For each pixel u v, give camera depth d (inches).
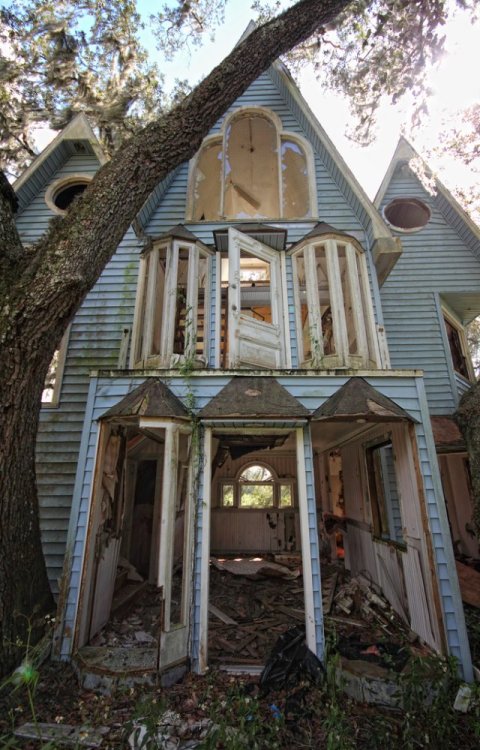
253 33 199.9
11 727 106.4
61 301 141.6
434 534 153.6
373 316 228.4
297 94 296.7
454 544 313.1
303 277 249.9
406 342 302.7
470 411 197.9
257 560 318.0
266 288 287.0
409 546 168.1
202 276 242.7
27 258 153.3
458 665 134.5
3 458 137.4
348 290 245.0
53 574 210.5
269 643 158.1
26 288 138.7
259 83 314.8
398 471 181.0
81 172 310.3
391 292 318.0
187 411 165.9
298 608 197.3
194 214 284.2
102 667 130.6
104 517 172.1
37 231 288.5
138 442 222.8
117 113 503.5
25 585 142.3
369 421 168.1
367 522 229.1
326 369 180.4
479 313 351.3
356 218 270.1
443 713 106.5
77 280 142.8
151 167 172.9
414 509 163.2
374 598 189.6
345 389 170.6
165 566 136.5
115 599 196.4
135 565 258.5
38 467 234.7
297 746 100.8
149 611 198.1
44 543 217.6
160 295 239.8
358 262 237.3
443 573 147.9
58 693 123.1
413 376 176.6
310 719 110.9
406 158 358.9
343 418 159.5
